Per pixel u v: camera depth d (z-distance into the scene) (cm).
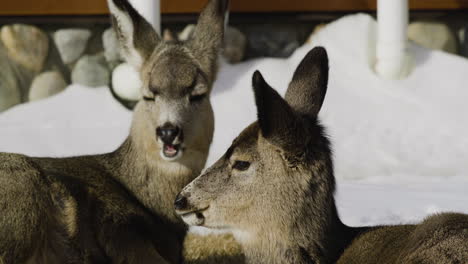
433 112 1761
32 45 1909
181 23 1955
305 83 735
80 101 1869
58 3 1903
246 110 1783
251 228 711
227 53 1927
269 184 698
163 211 912
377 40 1919
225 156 723
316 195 690
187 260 1014
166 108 893
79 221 835
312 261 689
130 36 966
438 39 1986
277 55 1972
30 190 790
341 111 1777
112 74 1862
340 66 1897
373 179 1473
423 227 647
